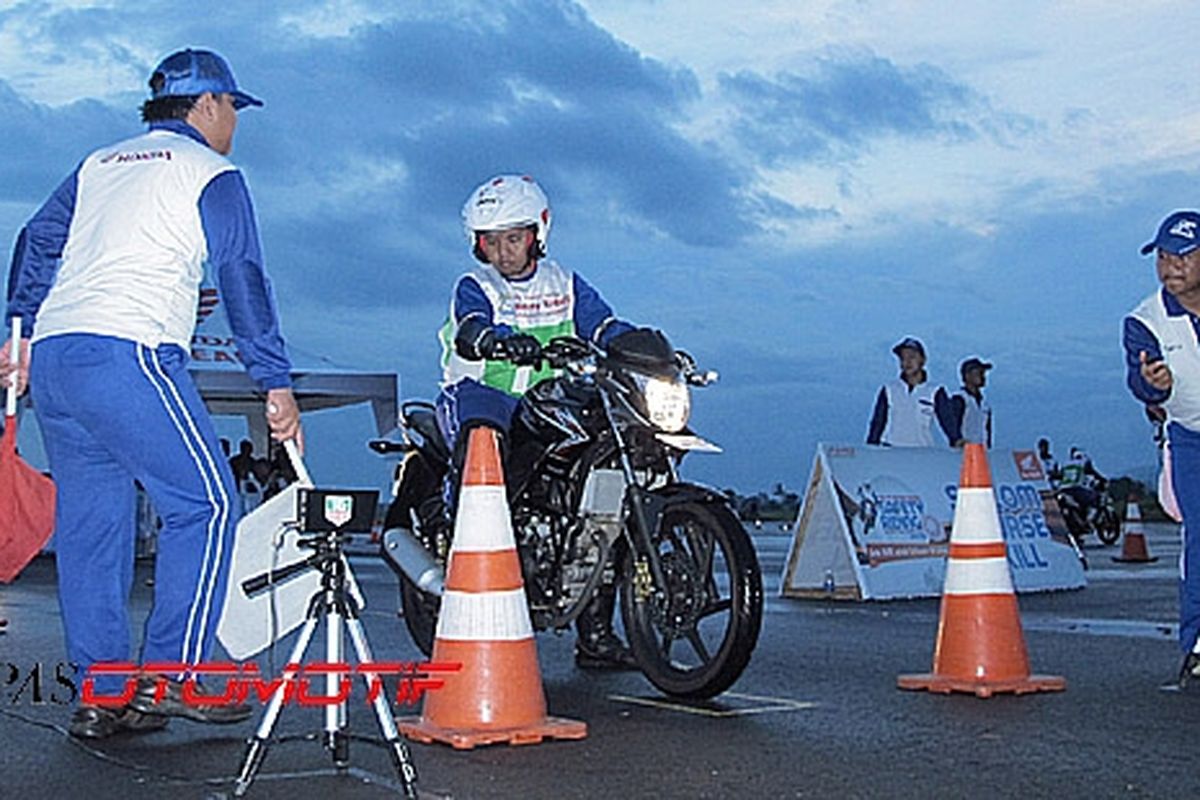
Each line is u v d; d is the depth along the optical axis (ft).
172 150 17.16
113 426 16.78
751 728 17.69
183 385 17.11
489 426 20.47
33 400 17.48
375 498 15.02
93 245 17.03
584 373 19.40
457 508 19.33
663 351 19.22
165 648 17.22
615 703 19.70
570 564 19.93
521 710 16.96
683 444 19.13
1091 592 38.60
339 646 14.90
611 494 19.39
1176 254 20.49
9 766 15.70
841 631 28.40
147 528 58.85
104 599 17.71
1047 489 40.70
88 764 15.76
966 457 21.27
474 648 16.96
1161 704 19.29
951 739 16.90
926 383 40.14
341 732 15.16
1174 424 21.43
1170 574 46.50
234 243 16.93
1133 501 55.62
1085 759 15.72
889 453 38.40
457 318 21.13
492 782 14.79
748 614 18.92
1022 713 18.63
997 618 20.75
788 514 98.84
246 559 17.17
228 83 18.06
